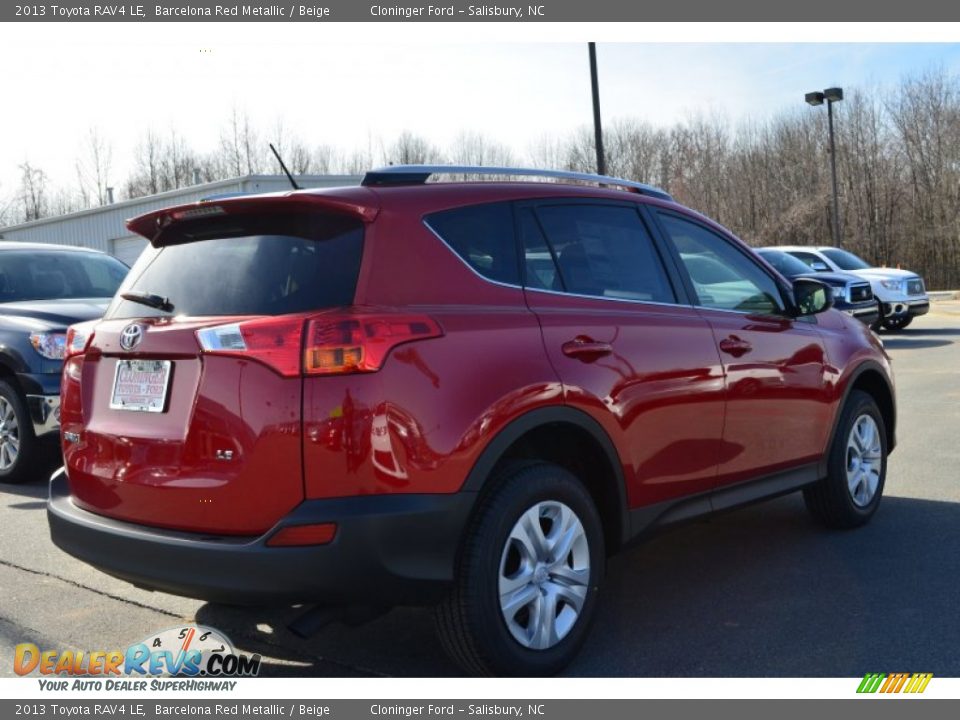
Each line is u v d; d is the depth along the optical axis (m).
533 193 3.64
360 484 2.81
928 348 14.52
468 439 2.97
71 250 7.69
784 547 4.81
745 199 53.91
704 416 3.94
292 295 3.02
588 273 3.69
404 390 2.87
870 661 3.38
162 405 3.13
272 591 2.81
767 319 4.49
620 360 3.55
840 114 50.72
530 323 3.29
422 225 3.20
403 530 2.84
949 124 46.62
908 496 5.76
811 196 51.47
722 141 55.94
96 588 4.37
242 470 2.88
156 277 3.44
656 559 4.69
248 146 50.97
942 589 4.09
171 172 55.25
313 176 23.16
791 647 3.52
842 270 17.45
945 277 46.97
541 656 3.21
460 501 2.96
